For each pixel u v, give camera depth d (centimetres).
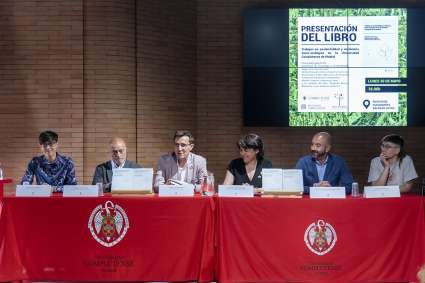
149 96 744
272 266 418
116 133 726
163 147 755
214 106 779
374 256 418
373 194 423
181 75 770
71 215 428
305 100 758
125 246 427
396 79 752
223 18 779
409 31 752
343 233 418
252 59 764
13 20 723
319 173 507
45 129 722
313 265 418
